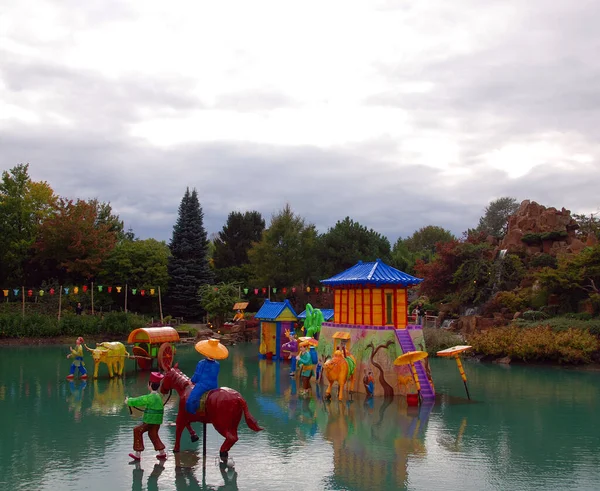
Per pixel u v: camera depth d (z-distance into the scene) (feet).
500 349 109.81
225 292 172.55
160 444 43.70
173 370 46.09
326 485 38.47
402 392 72.33
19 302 160.25
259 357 120.26
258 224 250.16
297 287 192.54
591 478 40.27
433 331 122.11
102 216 241.35
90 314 163.12
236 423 43.21
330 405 67.26
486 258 160.25
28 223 185.88
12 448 47.21
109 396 72.08
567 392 77.46
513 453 46.60
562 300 131.64
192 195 195.31
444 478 40.06
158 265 182.09
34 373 92.38
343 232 204.54
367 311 77.46
